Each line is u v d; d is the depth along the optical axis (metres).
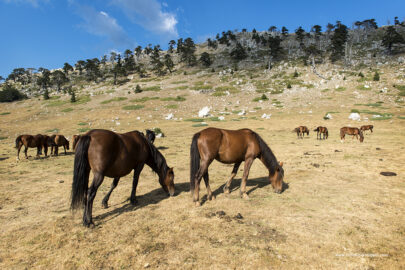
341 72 66.38
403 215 4.61
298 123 30.09
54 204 5.66
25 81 116.94
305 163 9.80
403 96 44.12
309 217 4.58
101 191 6.69
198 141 5.30
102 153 4.36
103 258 3.32
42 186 7.24
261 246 3.54
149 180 7.91
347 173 7.98
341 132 17.06
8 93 72.94
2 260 3.31
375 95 46.78
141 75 100.25
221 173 8.67
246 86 66.00
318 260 3.21
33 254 3.46
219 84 71.44
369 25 103.75
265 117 36.34
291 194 5.98
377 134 20.47
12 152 15.36
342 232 3.98
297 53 96.25
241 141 5.55
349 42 96.31
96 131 4.55
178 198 5.91
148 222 4.47
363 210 4.88
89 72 117.25
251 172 8.83
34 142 12.55
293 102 47.84
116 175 4.93
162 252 3.44
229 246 3.55
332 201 5.42
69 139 23.27
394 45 83.62
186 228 4.18
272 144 16.23
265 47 111.19
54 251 3.53
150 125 32.78
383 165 8.94
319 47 97.69
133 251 3.47
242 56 101.75
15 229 4.29
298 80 64.69
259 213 4.81
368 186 6.51
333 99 46.81
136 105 51.53
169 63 99.94
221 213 4.75
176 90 67.38
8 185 7.34
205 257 3.28
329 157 11.01
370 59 75.81
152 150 5.79
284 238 3.79
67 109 51.66
